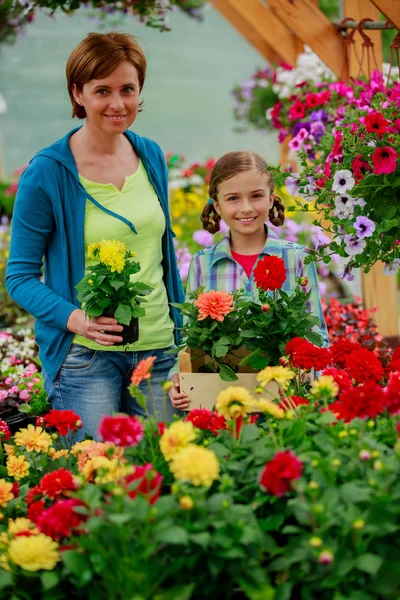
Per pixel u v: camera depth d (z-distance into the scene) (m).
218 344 3.24
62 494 2.76
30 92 28.95
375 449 2.53
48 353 3.64
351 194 3.48
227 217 3.74
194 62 34.22
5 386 4.82
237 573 2.33
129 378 3.77
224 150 23.48
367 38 5.12
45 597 2.45
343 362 3.54
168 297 3.92
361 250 3.46
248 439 2.72
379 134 3.44
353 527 2.25
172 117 28.16
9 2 6.30
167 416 3.81
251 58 34.81
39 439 3.04
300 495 2.30
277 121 7.27
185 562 2.35
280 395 3.26
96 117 3.44
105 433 2.55
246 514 2.36
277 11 5.92
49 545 2.41
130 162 3.71
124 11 6.81
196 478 2.32
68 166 3.53
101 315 3.30
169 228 3.87
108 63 3.33
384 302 6.16
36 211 3.53
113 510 2.35
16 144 23.67
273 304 3.28
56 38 28.84
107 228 3.56
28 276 3.57
